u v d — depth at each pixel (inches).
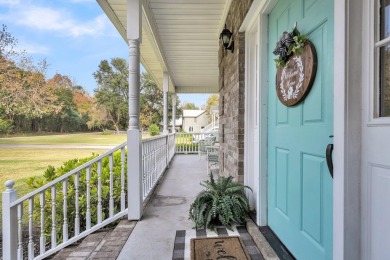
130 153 106.8
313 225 59.6
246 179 110.3
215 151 249.4
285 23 75.7
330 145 47.8
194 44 209.8
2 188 214.5
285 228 75.5
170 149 300.2
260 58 91.0
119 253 78.7
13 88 517.7
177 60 259.1
